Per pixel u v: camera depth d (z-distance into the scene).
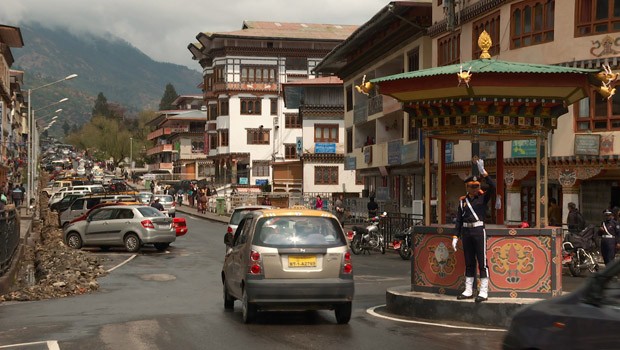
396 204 45.84
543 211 13.59
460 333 11.27
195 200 79.94
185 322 12.39
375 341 10.54
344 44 48.62
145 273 22.66
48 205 58.16
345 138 56.72
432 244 13.22
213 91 87.06
